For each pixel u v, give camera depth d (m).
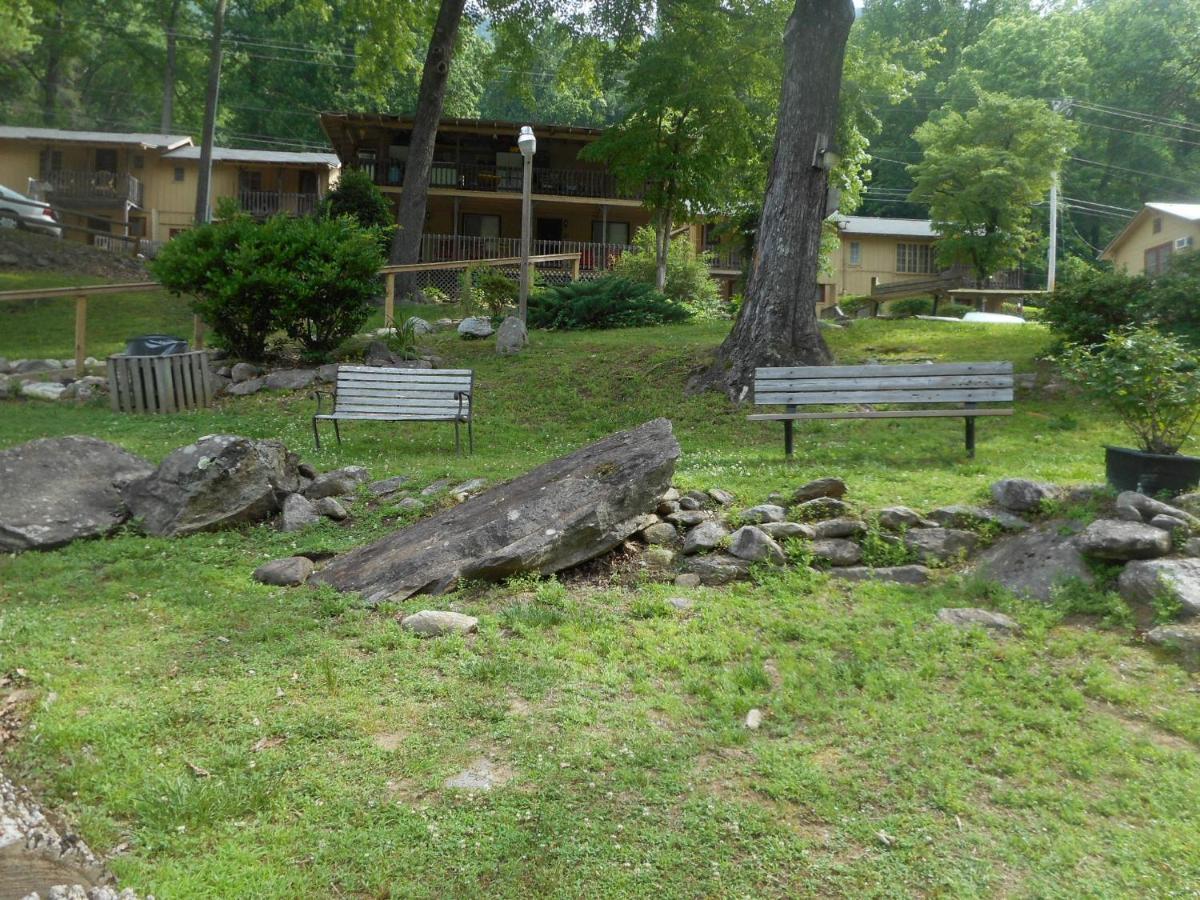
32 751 3.94
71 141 38.34
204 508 7.65
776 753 4.10
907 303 34.91
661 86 25.52
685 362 14.17
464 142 36.81
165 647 5.21
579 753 4.07
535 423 12.38
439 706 4.52
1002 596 5.78
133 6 46.56
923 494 7.36
